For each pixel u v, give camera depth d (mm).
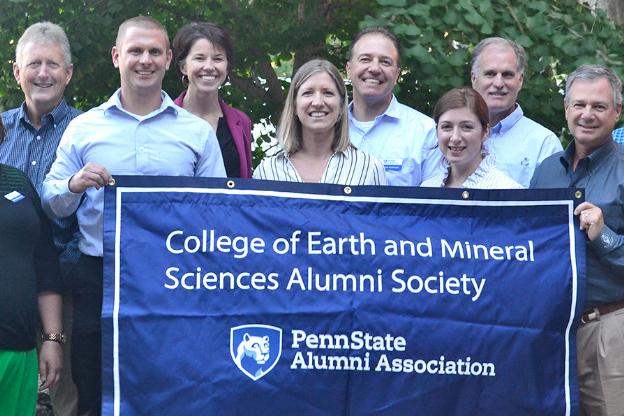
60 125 6141
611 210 5461
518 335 5215
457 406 5191
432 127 6391
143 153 5617
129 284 5164
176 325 5141
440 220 5320
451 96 5645
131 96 5672
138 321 5133
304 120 5684
